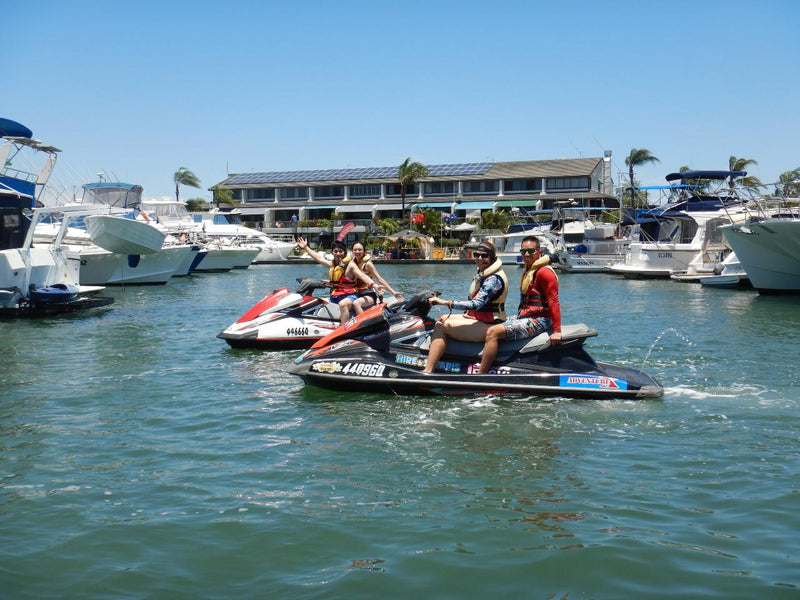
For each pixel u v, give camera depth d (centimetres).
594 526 457
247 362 1054
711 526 455
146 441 657
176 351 1165
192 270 4166
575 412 730
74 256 2114
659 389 784
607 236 4959
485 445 627
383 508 492
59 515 488
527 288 808
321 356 855
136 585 392
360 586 386
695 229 3547
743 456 590
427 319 857
